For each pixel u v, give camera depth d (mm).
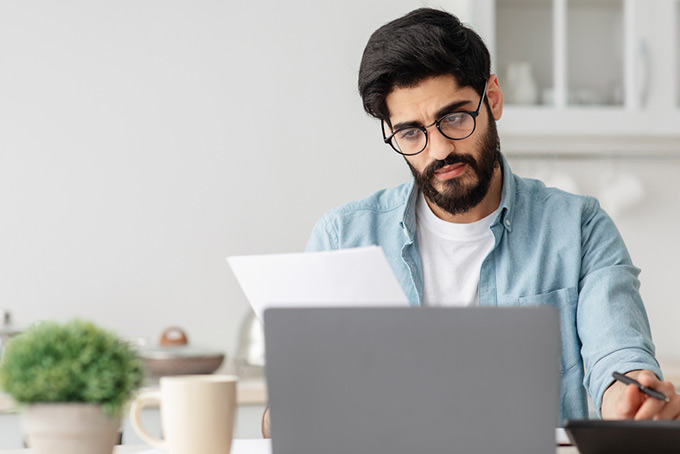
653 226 3051
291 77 2904
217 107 2877
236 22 2891
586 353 1482
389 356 869
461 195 1526
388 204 1751
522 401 849
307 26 2916
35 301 2783
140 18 2855
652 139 3027
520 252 1657
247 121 2887
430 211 1680
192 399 1022
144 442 2254
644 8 2799
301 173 2902
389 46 1483
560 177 2930
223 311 2852
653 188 3059
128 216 2830
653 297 3041
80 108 2824
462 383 857
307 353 882
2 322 2527
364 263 1063
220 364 2445
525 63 2775
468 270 1667
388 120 1540
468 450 855
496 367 853
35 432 995
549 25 2777
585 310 1535
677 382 2469
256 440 1282
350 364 875
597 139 3012
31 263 2789
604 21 2814
